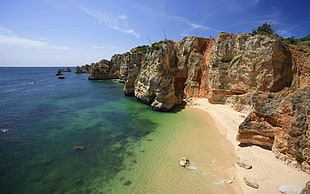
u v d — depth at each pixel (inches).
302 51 971.3
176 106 1347.2
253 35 1197.1
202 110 1214.3
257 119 617.6
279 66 1023.6
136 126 916.6
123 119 1032.2
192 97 1574.8
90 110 1228.5
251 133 629.6
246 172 496.7
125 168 545.3
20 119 1010.1
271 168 491.8
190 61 1747.0
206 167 540.4
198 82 1659.7
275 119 560.4
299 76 960.9
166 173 516.1
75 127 895.1
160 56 1305.4
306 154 451.2
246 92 1154.0
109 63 3927.2
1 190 445.4
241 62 1184.2
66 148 671.8
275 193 408.2
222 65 1320.1
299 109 493.7
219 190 439.8
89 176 507.2
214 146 676.7
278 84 1024.2
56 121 984.9
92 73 3444.9
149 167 548.7
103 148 674.8
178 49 1886.1
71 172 525.0
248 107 1058.7
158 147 679.7
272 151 563.5
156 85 1269.7
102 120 1011.3
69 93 1925.4
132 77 1760.6
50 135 792.9
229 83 1253.7
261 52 1061.1
